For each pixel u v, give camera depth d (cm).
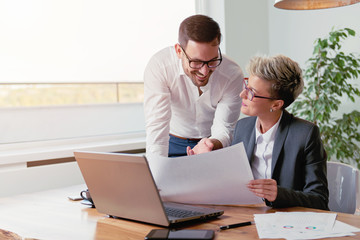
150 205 138
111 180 148
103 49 357
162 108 233
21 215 166
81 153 155
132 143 354
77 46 343
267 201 161
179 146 268
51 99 338
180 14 402
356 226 132
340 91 360
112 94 372
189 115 256
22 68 319
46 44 328
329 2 245
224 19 410
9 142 320
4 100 317
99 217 159
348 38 390
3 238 143
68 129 348
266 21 450
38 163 312
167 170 163
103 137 364
